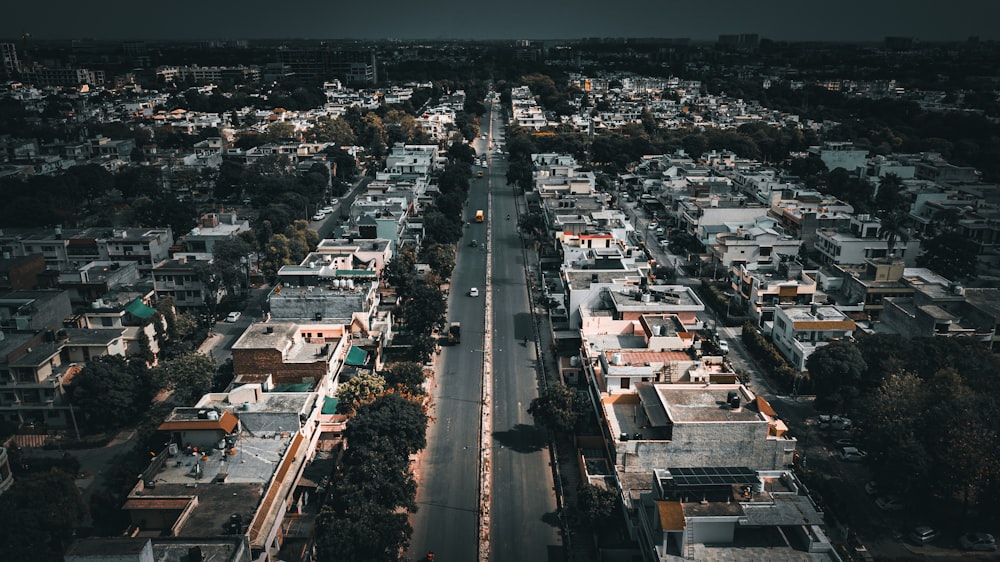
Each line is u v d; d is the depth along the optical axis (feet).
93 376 445.37
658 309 500.33
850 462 427.33
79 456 437.17
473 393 512.22
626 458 359.46
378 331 534.37
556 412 426.92
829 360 455.22
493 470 423.23
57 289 573.33
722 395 385.50
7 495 324.80
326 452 398.21
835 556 286.05
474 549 358.84
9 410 455.22
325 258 618.85
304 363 435.12
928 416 387.55
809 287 602.85
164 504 313.94
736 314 634.84
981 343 501.97
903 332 563.07
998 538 360.69
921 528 362.53
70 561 255.29
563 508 383.04
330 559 306.96
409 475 379.96
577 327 554.87
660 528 296.51
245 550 288.51
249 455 357.20
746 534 299.79
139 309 554.87
